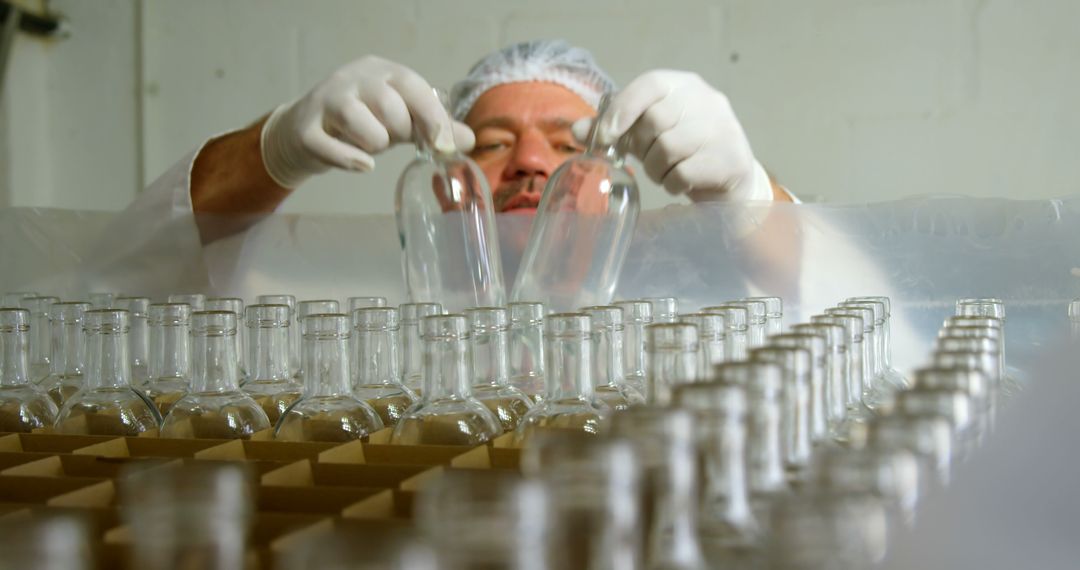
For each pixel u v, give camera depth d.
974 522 0.32
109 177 2.34
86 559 0.36
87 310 0.78
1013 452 0.34
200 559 0.29
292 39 2.29
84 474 0.54
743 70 2.16
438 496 0.25
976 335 0.56
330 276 1.17
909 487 0.33
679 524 0.33
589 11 2.21
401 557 0.22
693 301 1.05
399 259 1.15
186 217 1.20
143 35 2.31
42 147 2.34
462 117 1.67
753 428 0.39
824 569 0.28
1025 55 2.04
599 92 1.68
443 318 0.62
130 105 2.33
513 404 0.67
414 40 2.27
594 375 0.66
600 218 0.90
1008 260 0.95
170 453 0.60
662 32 2.18
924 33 2.08
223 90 2.31
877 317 0.78
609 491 0.30
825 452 0.33
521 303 0.71
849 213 1.00
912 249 0.97
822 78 2.13
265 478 0.48
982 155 2.08
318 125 1.21
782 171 2.16
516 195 1.57
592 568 0.30
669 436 0.32
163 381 0.75
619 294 1.07
